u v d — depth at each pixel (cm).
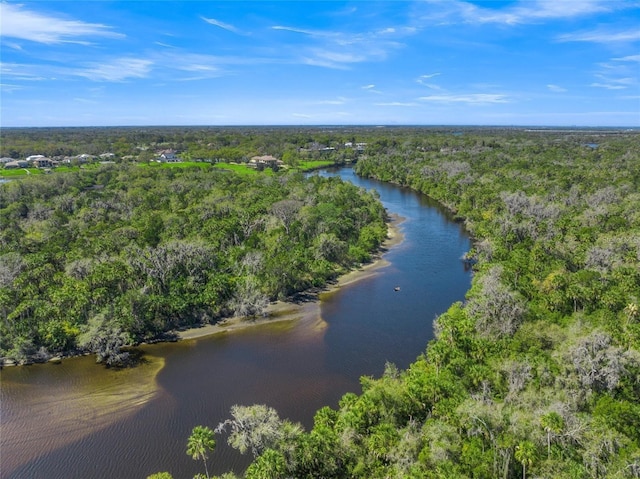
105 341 6362
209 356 6525
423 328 7281
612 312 6109
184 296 7475
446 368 5125
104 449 4716
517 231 10331
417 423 4494
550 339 5606
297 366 6231
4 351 6288
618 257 7894
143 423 5103
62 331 6444
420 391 4631
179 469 4456
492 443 3981
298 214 11512
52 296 6788
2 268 7519
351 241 11100
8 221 11525
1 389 5759
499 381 4931
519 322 5938
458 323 6091
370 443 4022
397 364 6234
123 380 5938
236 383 5853
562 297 6519
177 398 5550
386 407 4494
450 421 4288
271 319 7662
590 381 4606
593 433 3906
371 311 7919
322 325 7412
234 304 7781
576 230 9744
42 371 6150
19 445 4781
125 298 6831
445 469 3634
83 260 7850
